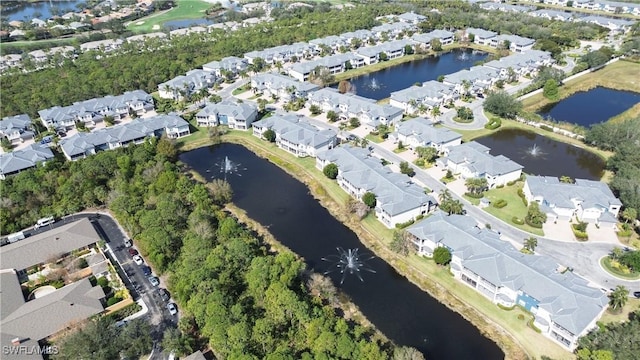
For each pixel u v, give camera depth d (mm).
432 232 117125
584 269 111562
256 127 185750
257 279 102000
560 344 93062
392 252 121250
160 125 186375
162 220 123188
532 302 98562
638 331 87438
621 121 175625
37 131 190750
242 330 88250
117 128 181875
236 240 113000
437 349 94438
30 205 135375
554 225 127938
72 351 85938
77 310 97875
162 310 102688
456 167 154250
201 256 109375
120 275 112750
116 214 131750
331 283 111000
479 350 94250
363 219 134000
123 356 89562
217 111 196375
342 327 91500
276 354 82625
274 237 128375
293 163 166250
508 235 124375
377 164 150500
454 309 104000
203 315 93875
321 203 143375
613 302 98625
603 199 129625
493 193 144375
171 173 145625
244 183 155250
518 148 173375
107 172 153500
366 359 84625
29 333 92375
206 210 130625
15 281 107688
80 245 119500
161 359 91375
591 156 167250
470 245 111125
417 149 162750
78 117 198625
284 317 93562
